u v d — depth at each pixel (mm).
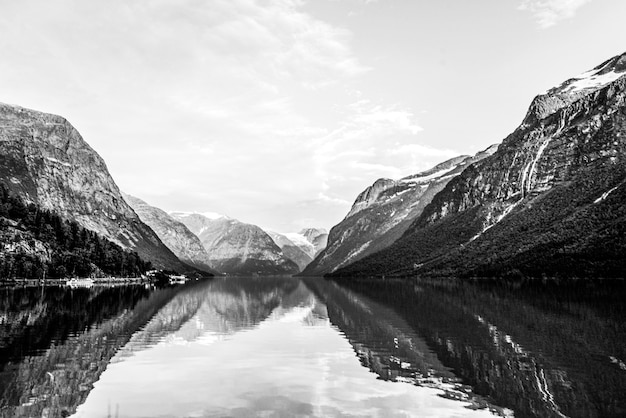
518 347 38125
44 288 128625
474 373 30719
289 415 23766
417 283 162375
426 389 27672
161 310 75688
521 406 24297
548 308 65000
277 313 72500
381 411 24188
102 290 131250
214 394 27234
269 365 34438
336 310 73812
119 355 37906
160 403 25641
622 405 23984
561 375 29484
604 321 50906
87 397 26609
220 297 113312
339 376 31031
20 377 30328
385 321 57125
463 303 76625
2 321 56312
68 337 45938
